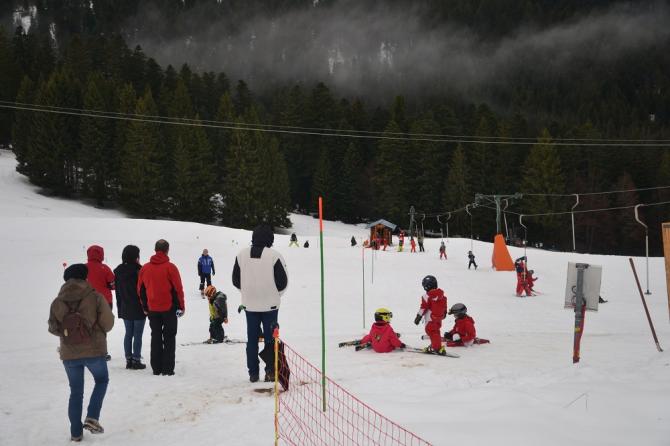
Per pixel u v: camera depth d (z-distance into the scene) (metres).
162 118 90.06
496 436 4.70
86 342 5.43
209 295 12.43
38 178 75.88
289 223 84.62
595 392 5.98
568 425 4.96
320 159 95.94
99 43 132.88
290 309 18.58
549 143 86.06
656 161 97.75
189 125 85.44
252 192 82.31
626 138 112.31
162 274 8.16
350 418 5.51
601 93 189.38
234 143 84.50
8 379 8.16
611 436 4.65
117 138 80.75
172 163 85.12
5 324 15.05
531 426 4.91
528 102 180.75
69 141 77.81
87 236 37.47
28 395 7.17
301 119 110.00
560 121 146.88
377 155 102.50
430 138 95.75
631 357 8.91
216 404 6.39
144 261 30.12
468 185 89.31
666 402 5.50
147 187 76.44
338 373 7.96
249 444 5.01
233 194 83.12
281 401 6.35
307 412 5.85
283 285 7.33
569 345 10.81
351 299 21.17
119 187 79.62
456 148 100.12
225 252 35.03
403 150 92.50
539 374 7.51
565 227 85.81
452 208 88.88
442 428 4.99
